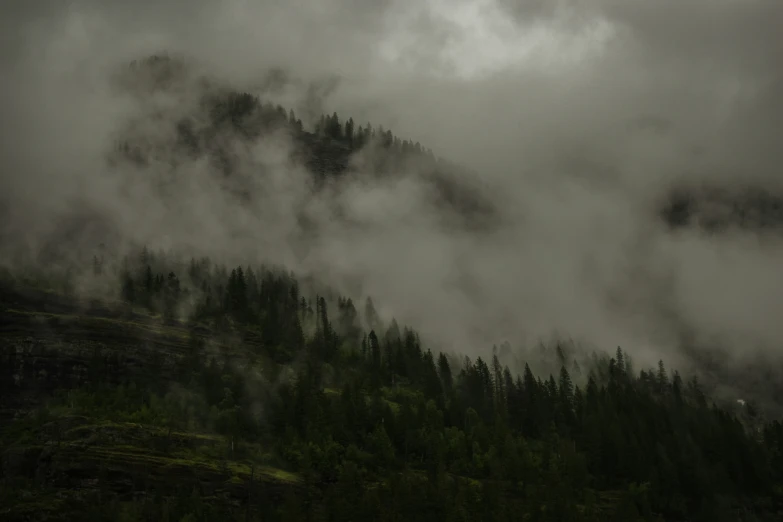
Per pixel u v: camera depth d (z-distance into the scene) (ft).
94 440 497.87
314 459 545.44
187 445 524.93
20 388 572.92
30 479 473.67
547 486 575.79
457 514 497.05
